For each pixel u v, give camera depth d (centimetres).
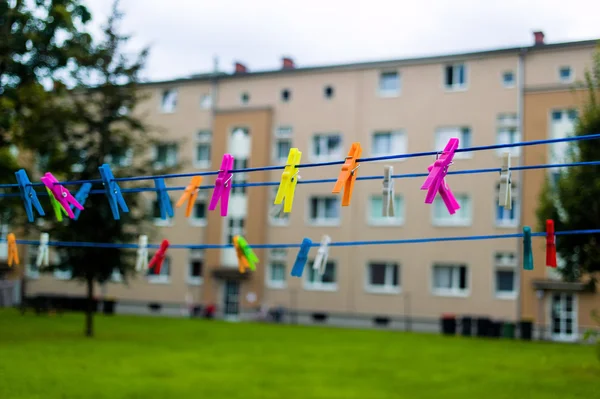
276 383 1534
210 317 3947
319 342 2591
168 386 1445
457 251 3553
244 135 4134
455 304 3538
